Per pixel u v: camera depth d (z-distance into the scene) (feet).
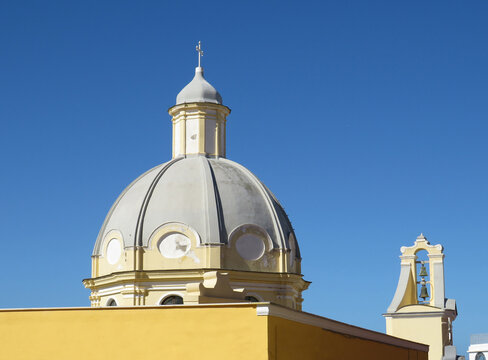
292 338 76.89
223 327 72.90
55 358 75.87
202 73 154.20
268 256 136.15
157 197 137.18
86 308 76.23
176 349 73.56
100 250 140.36
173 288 130.72
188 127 148.77
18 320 77.15
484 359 206.59
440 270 156.56
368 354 96.07
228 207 136.26
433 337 146.72
